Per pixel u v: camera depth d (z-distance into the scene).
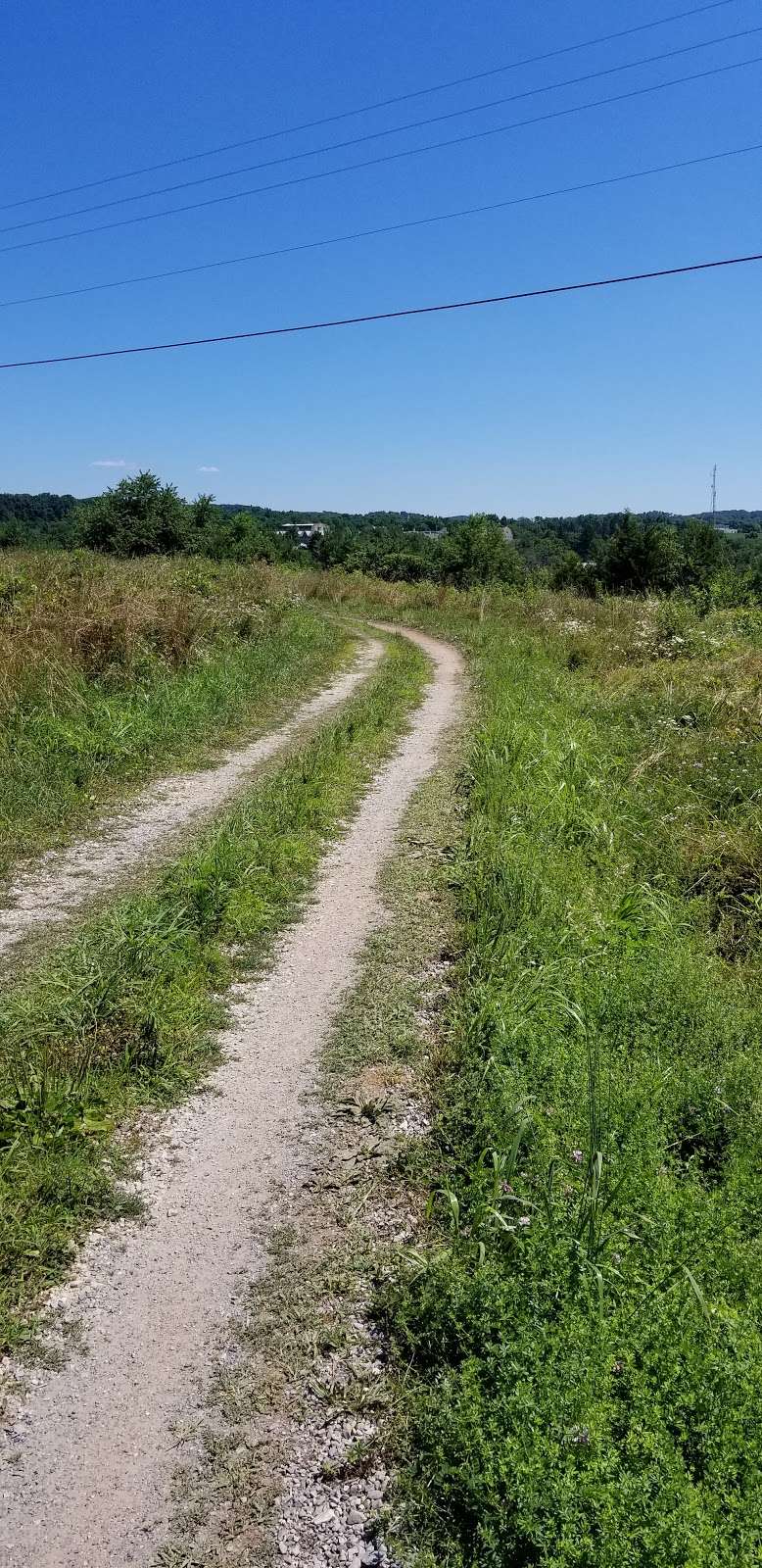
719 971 5.36
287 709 13.10
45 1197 3.59
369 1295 3.25
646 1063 4.20
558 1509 2.28
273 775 9.51
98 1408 2.82
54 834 7.70
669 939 5.58
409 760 10.55
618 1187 3.39
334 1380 2.92
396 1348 3.01
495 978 5.08
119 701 11.05
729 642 15.05
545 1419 2.50
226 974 5.43
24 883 6.76
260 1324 3.13
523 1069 4.21
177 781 9.42
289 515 119.50
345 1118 4.18
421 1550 2.41
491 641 20.34
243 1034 4.85
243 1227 3.55
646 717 10.95
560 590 33.81
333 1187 3.76
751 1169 3.69
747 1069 4.24
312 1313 3.17
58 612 12.23
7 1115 3.92
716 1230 3.25
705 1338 2.79
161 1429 2.77
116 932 5.50
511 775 8.79
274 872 6.86
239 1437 2.75
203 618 15.42
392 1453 2.69
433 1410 2.74
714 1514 2.29
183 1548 2.44
